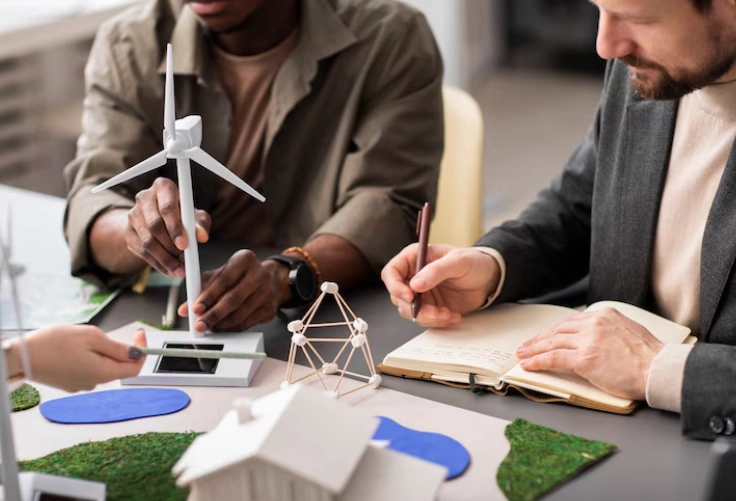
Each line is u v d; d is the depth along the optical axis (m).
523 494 0.95
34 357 0.96
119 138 1.70
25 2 3.06
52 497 0.94
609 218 1.40
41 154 3.11
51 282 1.55
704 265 1.25
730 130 1.26
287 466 0.82
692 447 1.04
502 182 3.75
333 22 1.67
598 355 1.12
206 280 1.33
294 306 1.41
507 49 5.10
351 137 1.69
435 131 1.72
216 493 0.86
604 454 1.02
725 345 1.11
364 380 1.21
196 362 1.23
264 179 1.71
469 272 1.31
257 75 1.71
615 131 1.40
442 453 1.02
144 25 1.73
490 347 1.23
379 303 1.45
